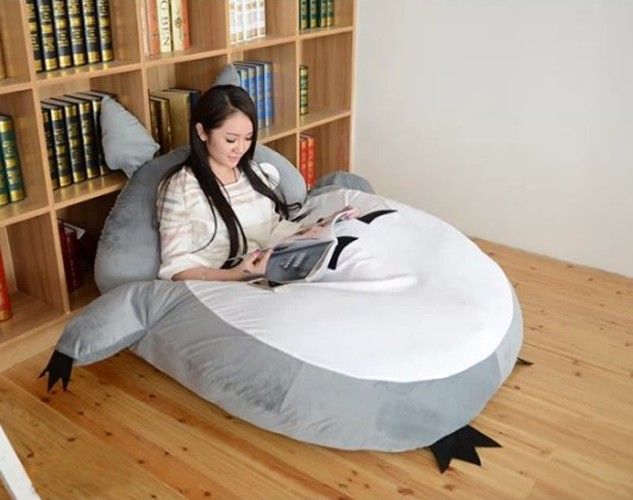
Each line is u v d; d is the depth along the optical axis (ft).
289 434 5.35
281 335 5.35
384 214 6.89
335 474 5.21
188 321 5.69
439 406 5.26
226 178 6.74
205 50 7.46
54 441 5.49
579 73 7.82
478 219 9.21
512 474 5.22
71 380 6.24
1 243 6.95
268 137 8.33
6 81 5.90
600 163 8.02
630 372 6.46
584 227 8.38
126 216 6.63
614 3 7.36
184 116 7.64
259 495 4.99
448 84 8.86
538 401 6.03
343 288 5.93
